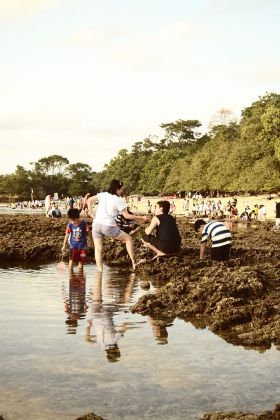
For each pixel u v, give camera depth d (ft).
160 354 17.34
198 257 41.06
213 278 28.22
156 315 23.35
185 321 22.40
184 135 541.34
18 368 15.66
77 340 18.75
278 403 13.25
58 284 31.42
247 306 23.62
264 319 22.20
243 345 18.70
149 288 30.25
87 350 17.56
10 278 33.83
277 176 246.06
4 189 655.35
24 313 22.98
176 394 13.92
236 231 90.27
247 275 28.45
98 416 12.21
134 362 16.40
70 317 22.35
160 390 14.17
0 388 14.08
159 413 12.75
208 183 356.59
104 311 23.73
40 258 45.42
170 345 18.47
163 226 39.83
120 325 21.22
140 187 541.34
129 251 38.27
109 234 37.32
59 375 15.12
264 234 78.33
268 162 247.91
